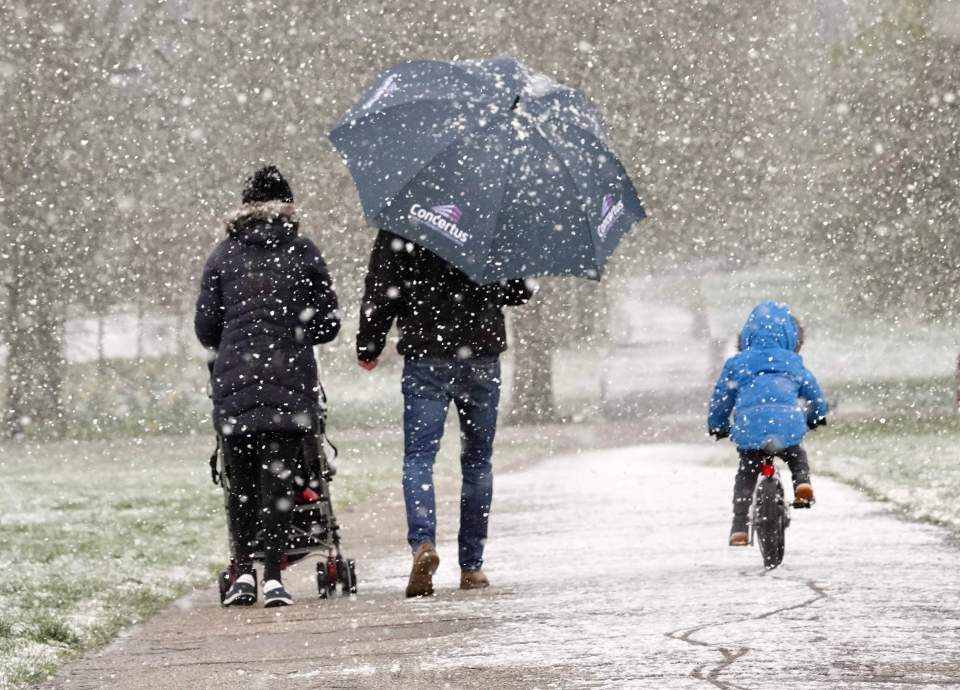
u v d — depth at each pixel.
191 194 100.25
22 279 102.94
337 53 97.00
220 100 98.12
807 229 106.31
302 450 25.72
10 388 103.69
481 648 18.62
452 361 24.72
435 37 97.06
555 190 23.33
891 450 63.09
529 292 25.38
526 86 24.16
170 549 36.25
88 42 99.25
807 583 23.67
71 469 74.81
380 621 21.91
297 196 98.75
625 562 28.80
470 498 25.47
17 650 20.62
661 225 106.50
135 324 120.25
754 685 15.27
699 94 99.50
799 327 29.28
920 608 20.38
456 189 23.09
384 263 24.50
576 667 16.81
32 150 100.19
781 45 100.50
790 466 28.09
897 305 109.75
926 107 100.62
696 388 110.25
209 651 20.19
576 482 52.75
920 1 100.06
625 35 98.81
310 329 24.88
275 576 24.88
